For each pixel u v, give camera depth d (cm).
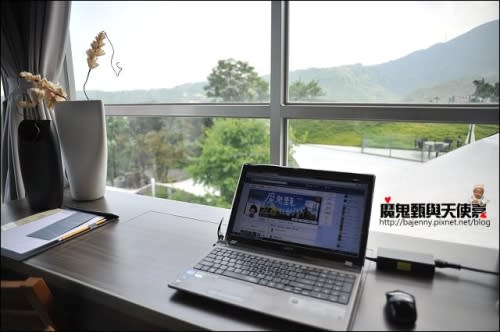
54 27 172
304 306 71
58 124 137
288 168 100
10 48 171
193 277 83
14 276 123
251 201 100
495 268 88
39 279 83
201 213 131
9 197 182
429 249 99
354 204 89
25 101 162
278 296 75
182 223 121
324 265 85
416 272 86
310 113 137
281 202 97
